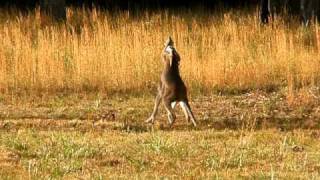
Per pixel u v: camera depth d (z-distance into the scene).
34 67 35.62
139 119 29.83
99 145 24.22
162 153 23.27
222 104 33.03
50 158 22.62
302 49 40.00
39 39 39.22
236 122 29.03
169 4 58.84
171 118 27.75
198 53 39.12
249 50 39.09
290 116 30.64
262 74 36.41
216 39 40.16
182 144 24.36
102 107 32.25
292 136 25.88
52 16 47.38
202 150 23.67
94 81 35.50
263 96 34.59
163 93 27.69
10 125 28.20
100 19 46.94
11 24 44.47
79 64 35.88
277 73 37.09
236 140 25.22
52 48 37.44
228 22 43.94
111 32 40.25
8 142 24.58
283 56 37.78
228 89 35.38
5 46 37.97
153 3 58.41
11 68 35.94
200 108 32.19
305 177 20.62
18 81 35.12
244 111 31.69
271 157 22.94
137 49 37.41
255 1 57.66
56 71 35.62
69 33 41.28
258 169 21.58
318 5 47.59
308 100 33.16
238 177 20.64
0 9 53.38
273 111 31.77
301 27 45.16
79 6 56.84
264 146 24.39
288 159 22.62
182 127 27.86
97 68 35.81
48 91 34.94
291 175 20.81
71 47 37.88
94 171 21.25
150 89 35.31
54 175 20.70
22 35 40.66
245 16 50.28
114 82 35.47
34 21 46.00
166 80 27.58
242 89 35.59
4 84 34.84
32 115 30.58
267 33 42.09
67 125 28.23
